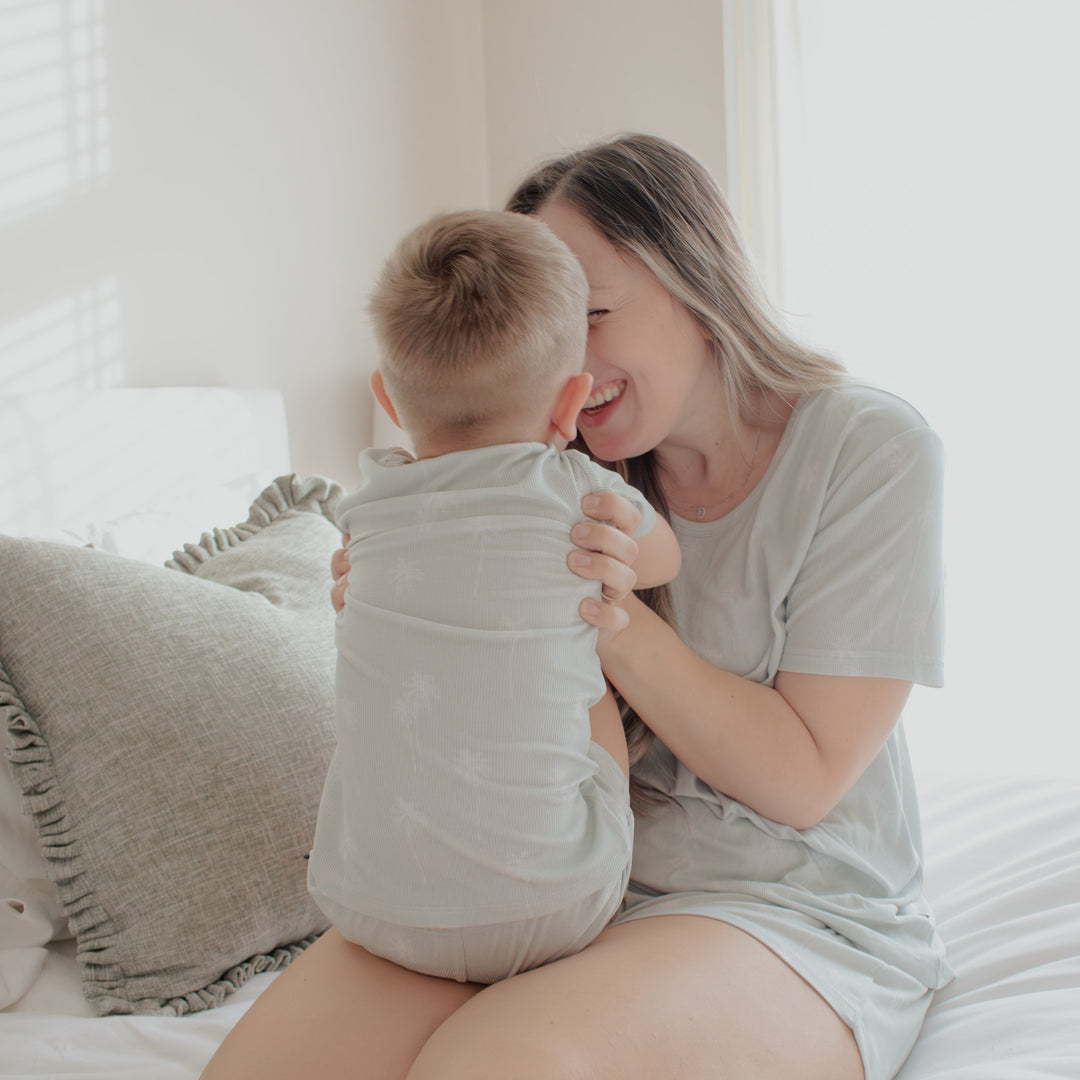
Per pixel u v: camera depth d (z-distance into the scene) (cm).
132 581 133
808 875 104
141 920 117
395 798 85
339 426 288
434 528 88
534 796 85
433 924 84
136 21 235
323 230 282
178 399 225
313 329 279
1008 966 105
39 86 216
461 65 330
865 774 111
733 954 90
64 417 204
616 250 108
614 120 311
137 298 235
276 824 122
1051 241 254
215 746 122
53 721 123
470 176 335
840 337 279
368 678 88
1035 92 253
